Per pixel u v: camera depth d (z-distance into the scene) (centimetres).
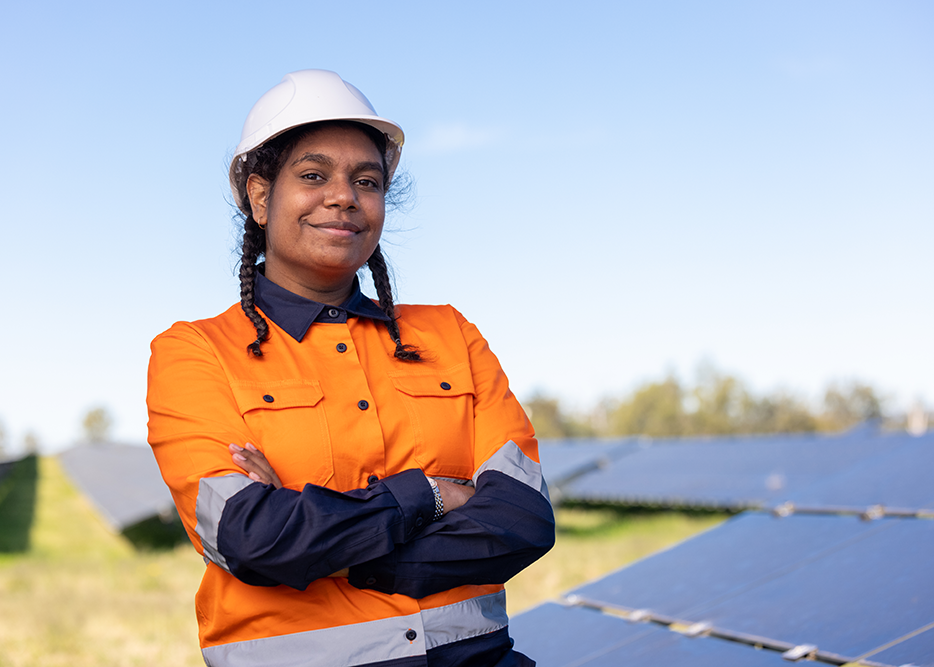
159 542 1980
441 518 165
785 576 342
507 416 189
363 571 157
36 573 1505
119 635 983
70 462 4341
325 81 181
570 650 322
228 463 159
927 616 254
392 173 208
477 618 167
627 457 2347
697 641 297
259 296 185
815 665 252
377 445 168
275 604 157
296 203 176
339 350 178
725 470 1870
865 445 1794
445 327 199
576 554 1489
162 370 173
